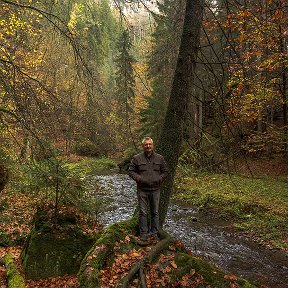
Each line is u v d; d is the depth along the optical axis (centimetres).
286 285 796
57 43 671
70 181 819
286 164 2138
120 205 1548
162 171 691
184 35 729
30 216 1046
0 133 804
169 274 560
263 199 1489
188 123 762
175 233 1184
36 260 678
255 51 1071
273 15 796
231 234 1178
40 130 616
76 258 694
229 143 651
